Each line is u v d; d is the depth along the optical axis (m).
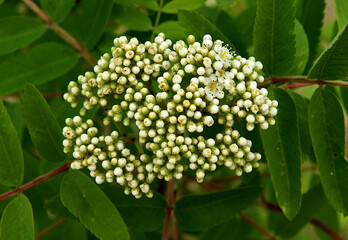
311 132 0.27
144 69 0.27
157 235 0.35
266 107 0.26
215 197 0.30
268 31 0.27
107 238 0.26
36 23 0.33
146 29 0.31
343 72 0.26
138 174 0.27
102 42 0.32
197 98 0.26
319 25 0.32
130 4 0.31
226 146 0.27
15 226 0.26
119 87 0.27
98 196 0.26
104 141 0.27
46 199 0.33
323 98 0.27
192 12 0.27
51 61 0.32
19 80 0.32
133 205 0.29
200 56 0.26
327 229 0.36
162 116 0.26
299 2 0.32
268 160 0.27
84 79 0.28
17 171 0.27
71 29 0.34
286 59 0.28
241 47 0.33
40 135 0.27
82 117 0.29
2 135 0.27
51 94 0.37
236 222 0.37
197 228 0.29
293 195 0.26
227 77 0.26
